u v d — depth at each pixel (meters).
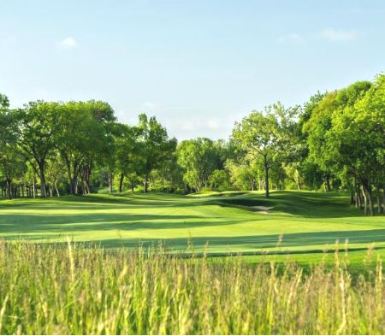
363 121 67.44
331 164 72.62
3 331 8.47
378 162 69.88
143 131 126.00
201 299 9.28
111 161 105.44
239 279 10.00
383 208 74.88
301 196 98.38
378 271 9.25
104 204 74.56
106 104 116.75
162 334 7.82
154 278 10.43
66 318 8.62
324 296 8.75
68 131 93.19
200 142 173.00
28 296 10.22
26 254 13.72
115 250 19.09
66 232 32.62
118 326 8.41
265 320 8.50
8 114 87.19
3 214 50.41
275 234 30.47
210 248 22.33
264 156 92.88
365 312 8.46
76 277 10.30
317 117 88.50
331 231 32.97
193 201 85.38
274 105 92.50
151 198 101.50
